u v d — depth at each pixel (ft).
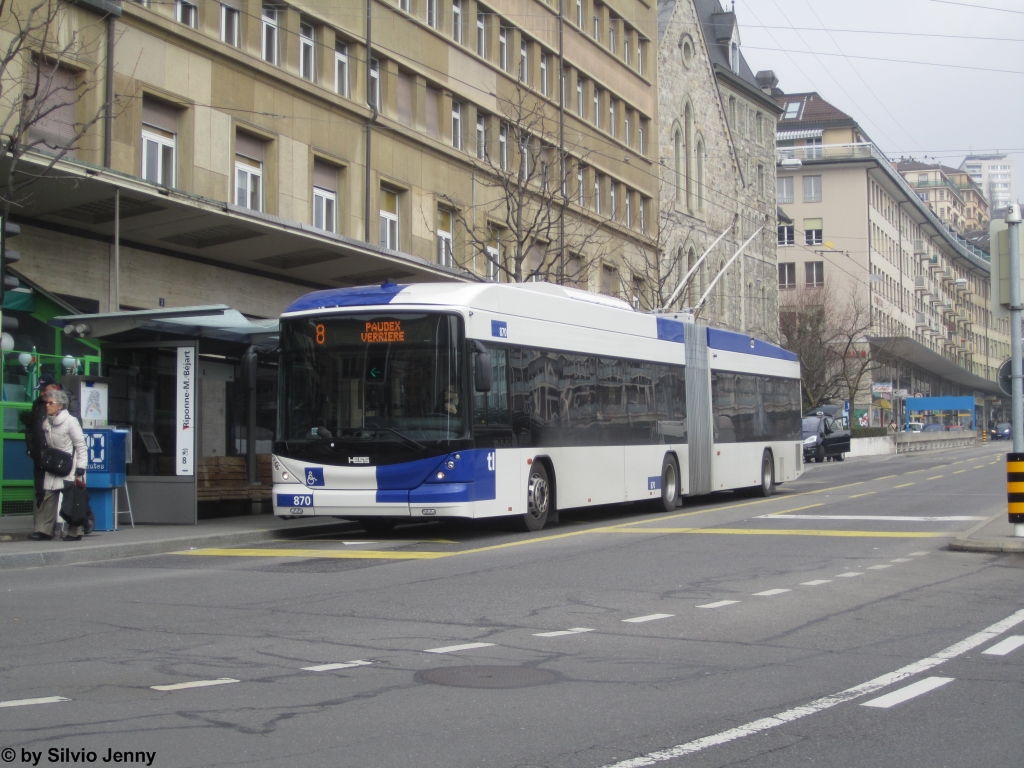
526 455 52.47
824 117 312.29
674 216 164.14
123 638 26.48
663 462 66.80
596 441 59.11
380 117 90.89
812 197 283.59
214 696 20.61
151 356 56.65
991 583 36.14
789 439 88.94
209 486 60.29
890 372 276.82
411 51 97.14
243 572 39.34
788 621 29.25
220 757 16.70
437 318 48.42
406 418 48.11
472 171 105.29
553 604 31.89
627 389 63.10
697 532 52.65
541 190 109.09
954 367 333.83
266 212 79.30
